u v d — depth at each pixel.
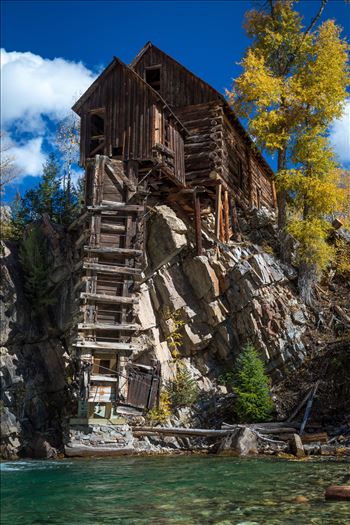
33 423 18.22
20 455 17.30
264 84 22.33
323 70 22.94
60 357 19.64
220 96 22.66
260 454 13.95
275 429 15.38
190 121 23.03
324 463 11.48
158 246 20.58
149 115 19.70
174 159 20.91
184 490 8.38
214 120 22.61
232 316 20.31
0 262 20.62
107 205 18.41
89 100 20.92
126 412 16.11
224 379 19.56
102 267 17.52
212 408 18.22
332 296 21.66
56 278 20.69
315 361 18.61
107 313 17.33
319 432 15.16
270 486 8.43
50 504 7.50
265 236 23.55
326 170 23.36
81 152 20.41
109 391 16.14
